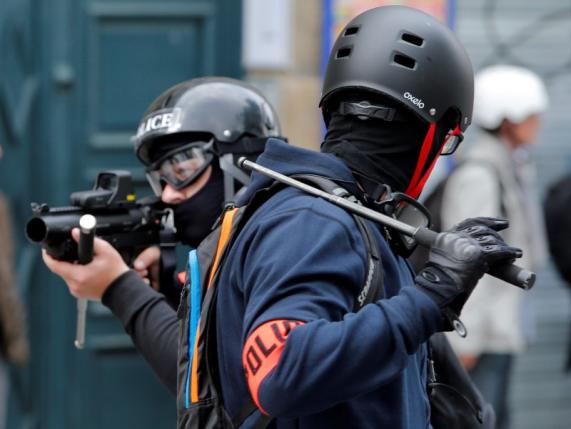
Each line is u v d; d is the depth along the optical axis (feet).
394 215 20.80
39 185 52.26
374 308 17.81
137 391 53.57
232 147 27.50
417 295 17.93
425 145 20.99
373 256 19.17
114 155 52.95
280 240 18.42
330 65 21.34
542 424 61.36
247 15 53.26
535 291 60.54
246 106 27.99
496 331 47.32
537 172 60.59
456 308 18.16
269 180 20.33
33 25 51.78
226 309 19.76
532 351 60.90
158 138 27.73
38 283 52.42
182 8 52.95
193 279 21.27
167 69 53.11
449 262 18.08
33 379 52.49
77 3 52.08
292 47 53.83
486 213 47.55
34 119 52.06
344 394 17.49
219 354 19.99
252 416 19.60
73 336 52.85
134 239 26.91
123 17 52.54
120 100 52.80
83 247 24.13
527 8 58.90
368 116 20.57
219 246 21.11
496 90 49.52
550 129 60.39
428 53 20.74
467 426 24.38
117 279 24.67
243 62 53.47
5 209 43.68
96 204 26.00
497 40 58.65
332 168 20.13
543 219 55.67
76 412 52.95
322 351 17.07
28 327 52.24
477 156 48.75
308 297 17.76
